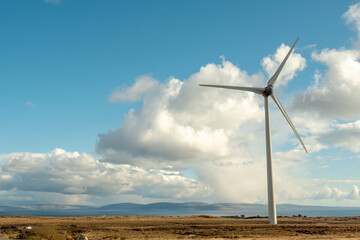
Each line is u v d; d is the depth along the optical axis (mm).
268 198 82312
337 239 45156
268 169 82750
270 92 83438
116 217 109688
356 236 51562
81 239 43438
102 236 49531
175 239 45062
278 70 85125
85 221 91375
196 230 63938
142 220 101062
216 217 127438
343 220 111812
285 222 97250
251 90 84812
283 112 83625
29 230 51031
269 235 54062
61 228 64562
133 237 48469
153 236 50594
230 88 84938
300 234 56625
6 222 83312
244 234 56094
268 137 83438
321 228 69438
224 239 45750
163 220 102375
